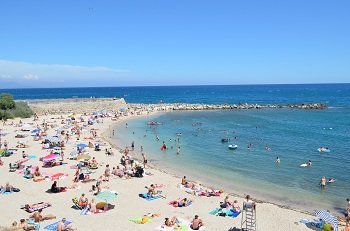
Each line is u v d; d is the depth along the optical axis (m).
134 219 22.06
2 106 72.94
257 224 22.25
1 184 28.86
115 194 26.91
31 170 32.38
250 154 44.62
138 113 92.88
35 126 61.94
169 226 20.81
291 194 29.47
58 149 42.84
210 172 36.06
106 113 86.31
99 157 40.25
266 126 71.12
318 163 39.97
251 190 30.44
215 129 66.62
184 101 155.50
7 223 20.81
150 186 28.44
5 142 43.44
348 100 150.25
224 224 21.88
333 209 26.25
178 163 39.75
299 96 186.88
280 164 39.47
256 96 194.50
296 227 21.98
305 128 68.19
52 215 22.05
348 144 51.41
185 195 27.77
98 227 20.80
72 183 29.53
